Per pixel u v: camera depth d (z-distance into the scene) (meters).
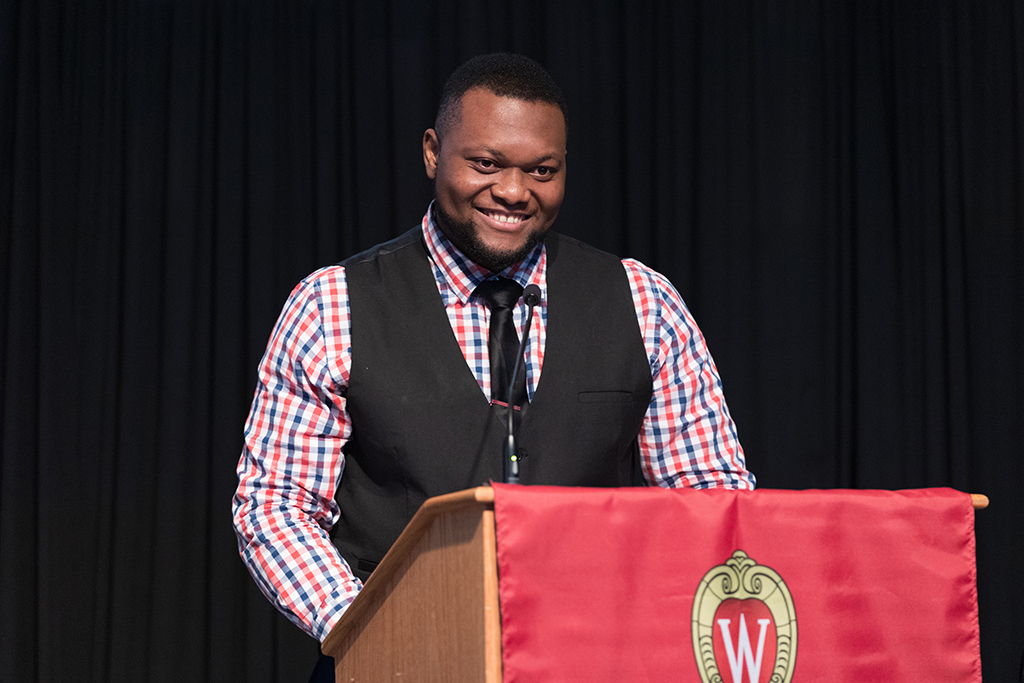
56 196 8.89
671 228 9.23
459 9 9.17
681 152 9.27
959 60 9.35
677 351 4.26
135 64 9.12
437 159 4.05
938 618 2.46
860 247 9.25
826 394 9.16
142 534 8.69
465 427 3.81
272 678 8.59
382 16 9.27
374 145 9.15
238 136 9.16
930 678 2.43
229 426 8.84
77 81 9.03
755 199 9.24
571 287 4.17
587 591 2.21
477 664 2.17
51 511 8.52
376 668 2.80
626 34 9.30
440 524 2.40
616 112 9.29
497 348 3.97
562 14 9.23
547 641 2.16
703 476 4.16
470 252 3.90
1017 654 8.74
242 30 9.27
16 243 8.77
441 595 2.37
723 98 9.32
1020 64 9.27
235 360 8.93
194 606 8.64
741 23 9.38
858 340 9.19
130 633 8.55
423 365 3.87
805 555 2.39
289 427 3.84
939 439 9.10
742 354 9.12
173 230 8.98
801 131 9.28
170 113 9.08
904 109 9.36
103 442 8.74
